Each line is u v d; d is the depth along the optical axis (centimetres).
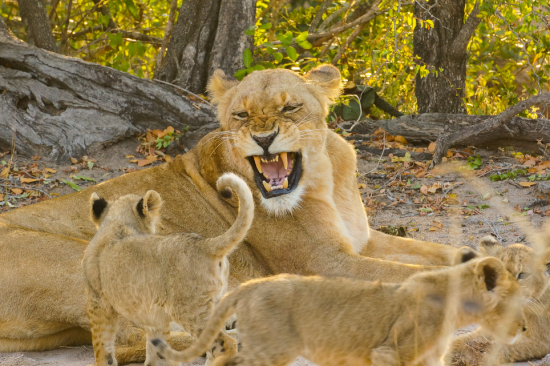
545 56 2097
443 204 1422
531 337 783
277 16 2134
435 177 1568
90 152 1709
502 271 661
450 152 1689
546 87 2175
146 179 1112
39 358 919
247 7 1911
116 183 1109
